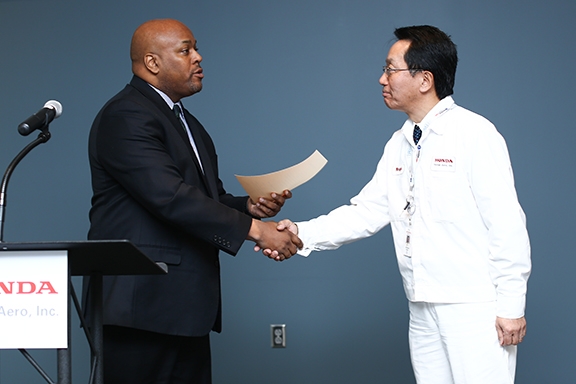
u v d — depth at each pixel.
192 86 2.35
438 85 2.20
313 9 3.87
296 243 2.57
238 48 3.89
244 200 2.65
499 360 2.04
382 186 2.57
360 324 3.74
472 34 3.75
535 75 3.70
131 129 2.12
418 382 2.23
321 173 3.80
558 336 3.61
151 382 2.17
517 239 2.00
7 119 4.00
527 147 3.68
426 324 2.19
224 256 3.84
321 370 3.74
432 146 2.14
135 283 2.09
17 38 4.04
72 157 3.95
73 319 3.83
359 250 3.77
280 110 3.85
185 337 2.29
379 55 3.81
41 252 1.43
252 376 3.77
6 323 1.44
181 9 3.94
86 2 4.01
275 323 3.79
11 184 3.96
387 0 3.83
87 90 3.97
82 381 3.79
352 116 3.80
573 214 3.63
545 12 3.72
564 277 3.62
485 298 2.06
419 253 2.14
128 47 3.97
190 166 2.24
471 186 2.07
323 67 3.84
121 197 2.18
